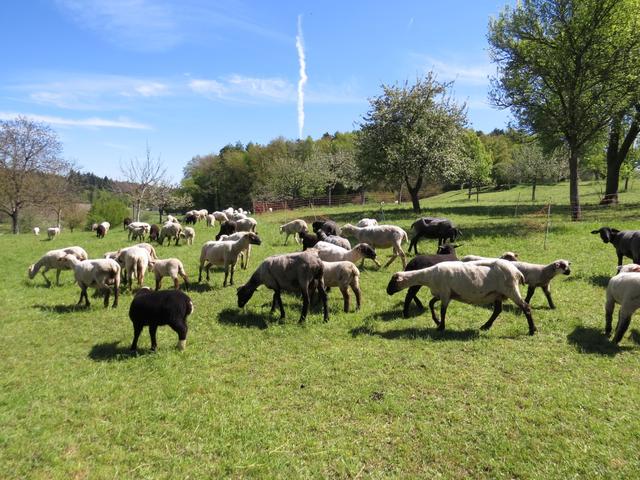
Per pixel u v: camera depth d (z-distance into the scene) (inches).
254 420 232.2
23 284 574.9
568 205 1402.6
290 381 276.8
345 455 201.6
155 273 498.0
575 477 180.9
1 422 235.3
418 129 1331.2
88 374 298.0
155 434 224.4
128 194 1876.2
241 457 202.7
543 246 653.3
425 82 1318.9
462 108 1333.7
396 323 369.4
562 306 390.3
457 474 188.1
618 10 897.5
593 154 1584.6
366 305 423.8
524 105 1029.8
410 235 829.8
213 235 1031.0
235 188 3395.7
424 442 209.2
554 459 193.0
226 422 231.3
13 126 1819.6
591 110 953.5
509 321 361.1
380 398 250.1
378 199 2694.4
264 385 272.8
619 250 496.7
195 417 236.7
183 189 3479.3
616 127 1157.1
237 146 4456.2
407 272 364.8
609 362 279.1
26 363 320.5
